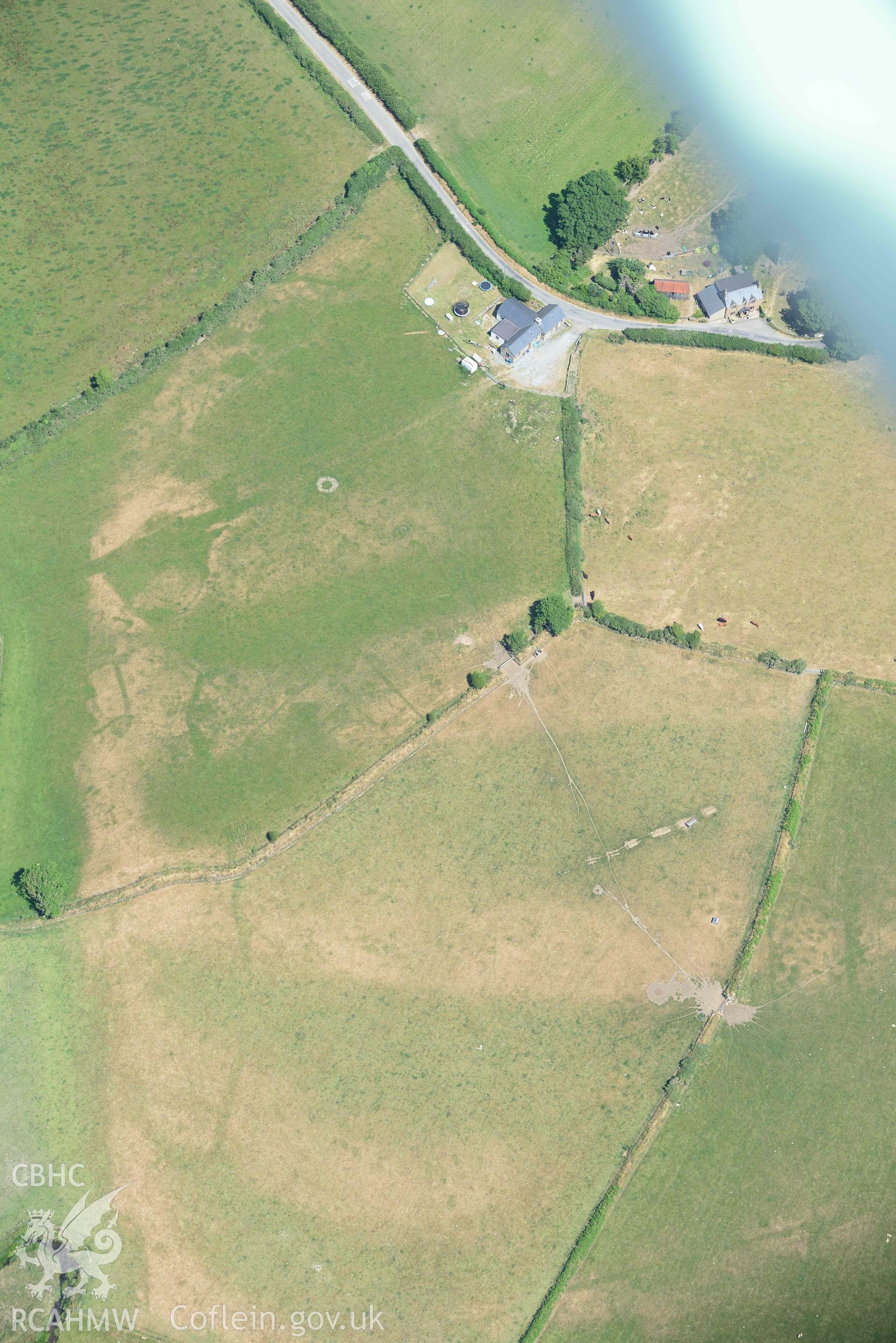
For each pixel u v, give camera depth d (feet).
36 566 466.70
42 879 409.49
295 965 419.54
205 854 430.61
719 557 481.46
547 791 443.73
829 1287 397.60
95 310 504.43
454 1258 393.09
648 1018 419.95
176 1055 408.87
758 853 440.45
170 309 507.30
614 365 511.81
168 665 455.22
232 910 424.05
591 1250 396.16
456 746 447.01
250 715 449.48
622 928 429.38
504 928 427.33
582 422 499.92
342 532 477.36
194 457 485.97
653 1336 389.80
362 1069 410.31
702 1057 415.85
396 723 449.89
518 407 499.92
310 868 430.20
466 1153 403.75
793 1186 407.64
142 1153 398.83
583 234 520.01
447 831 436.76
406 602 468.75
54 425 482.69
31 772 437.58
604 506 487.61
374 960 421.59
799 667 460.96
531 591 472.44
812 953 431.43
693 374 513.45
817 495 493.36
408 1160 401.90
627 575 476.95
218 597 465.88
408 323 513.45
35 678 450.30
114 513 475.72
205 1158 399.24
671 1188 404.57
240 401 495.82
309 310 512.63
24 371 492.54
